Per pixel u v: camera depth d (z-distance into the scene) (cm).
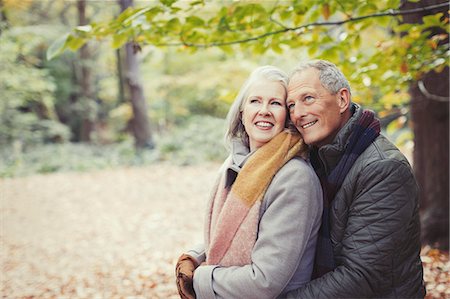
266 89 166
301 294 152
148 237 586
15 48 1087
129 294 385
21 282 449
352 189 150
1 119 1298
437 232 353
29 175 1126
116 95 1842
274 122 165
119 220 685
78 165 1176
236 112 178
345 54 292
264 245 151
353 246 146
